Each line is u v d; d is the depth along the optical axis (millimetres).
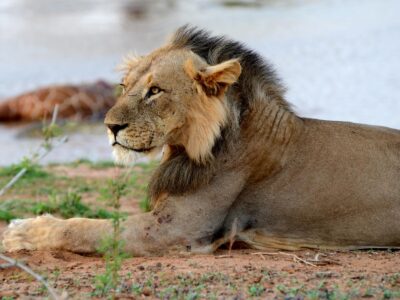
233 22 45281
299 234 12258
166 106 11695
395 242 12242
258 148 11992
